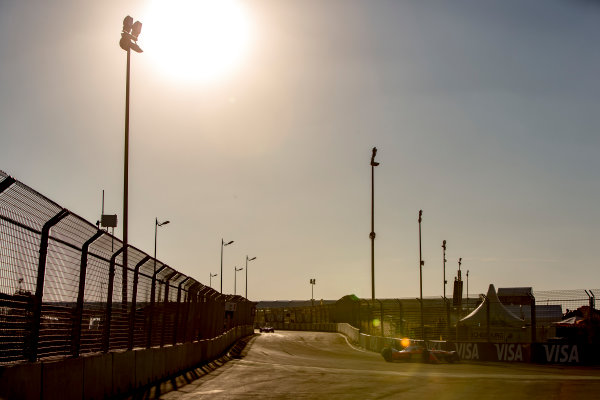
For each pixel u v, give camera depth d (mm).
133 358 15406
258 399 14617
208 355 29109
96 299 12914
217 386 17625
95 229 12203
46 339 10625
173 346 20578
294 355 39312
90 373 12055
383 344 41875
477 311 38906
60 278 10789
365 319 52094
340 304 75562
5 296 8609
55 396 10219
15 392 8664
